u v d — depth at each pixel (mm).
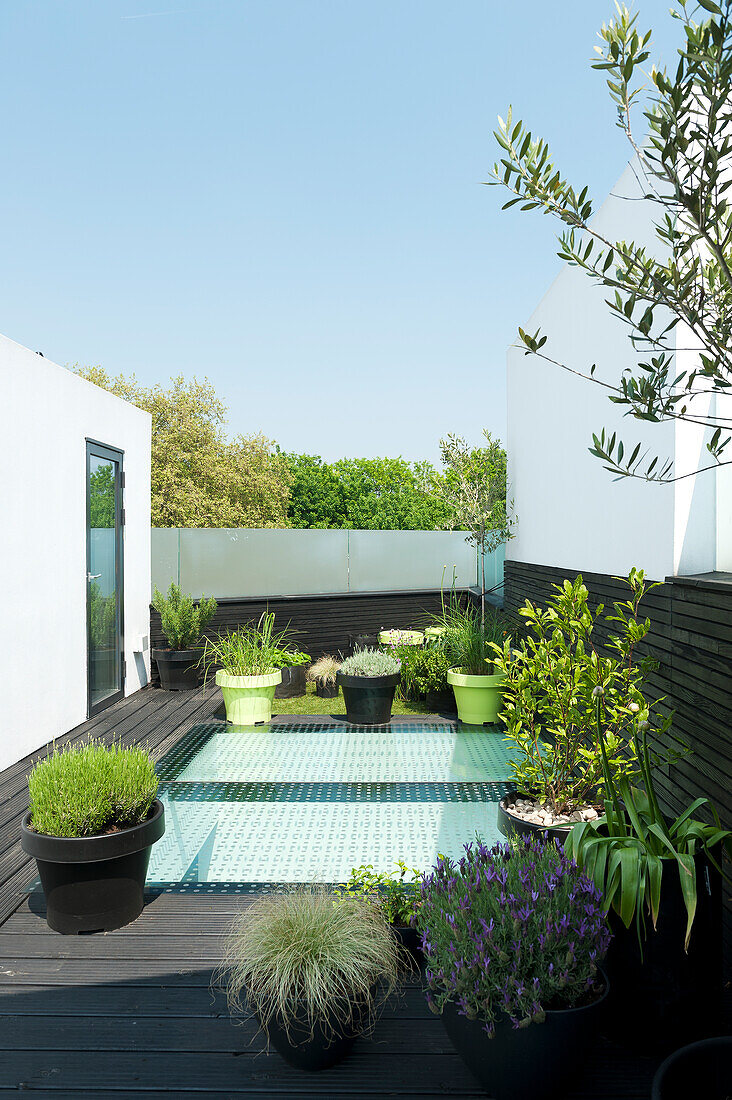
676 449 3826
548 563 6949
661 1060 2297
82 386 6836
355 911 2543
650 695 4105
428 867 3785
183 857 3945
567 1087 2094
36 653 5848
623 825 2482
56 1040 2395
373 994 2375
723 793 3133
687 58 1337
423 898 2465
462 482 9750
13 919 3197
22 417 5660
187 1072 2260
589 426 5480
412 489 34062
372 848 4062
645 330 1758
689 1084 1831
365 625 10812
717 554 3848
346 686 6914
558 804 3375
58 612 6266
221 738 6340
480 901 2197
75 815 2988
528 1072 2018
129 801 3115
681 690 3646
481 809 4582
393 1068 2289
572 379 6016
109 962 2840
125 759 3217
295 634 10086
